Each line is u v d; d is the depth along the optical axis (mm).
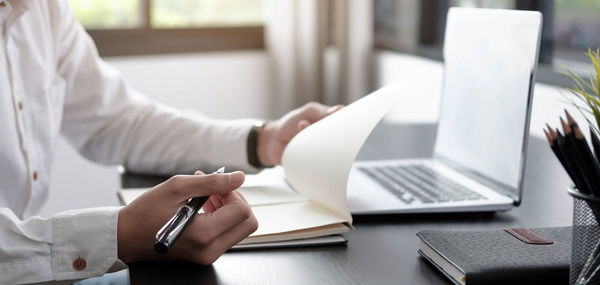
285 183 1050
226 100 2844
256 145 1147
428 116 2328
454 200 917
